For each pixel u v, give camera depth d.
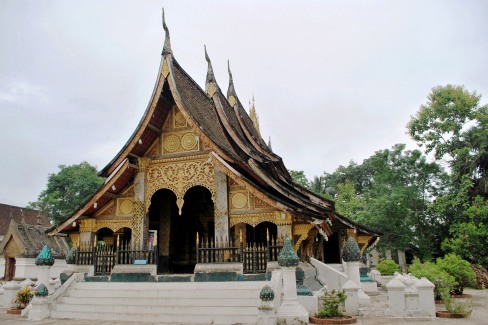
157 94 13.11
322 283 13.97
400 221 36.78
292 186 17.69
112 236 16.67
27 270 26.52
